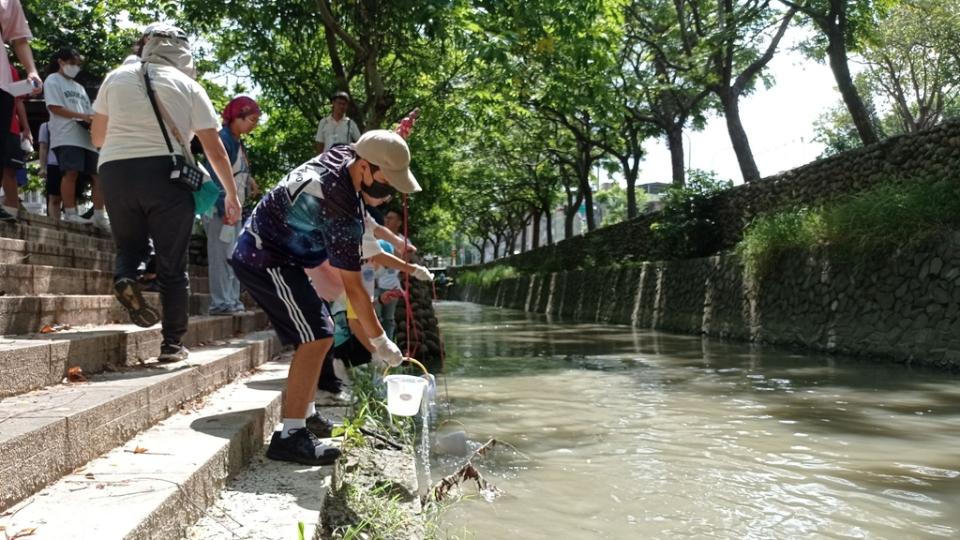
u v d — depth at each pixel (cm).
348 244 324
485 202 4431
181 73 432
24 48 522
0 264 425
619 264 2281
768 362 1061
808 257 1291
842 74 1406
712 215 1841
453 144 1798
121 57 1518
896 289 1079
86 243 727
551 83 1314
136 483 253
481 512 390
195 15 1116
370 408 502
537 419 639
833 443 545
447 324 2209
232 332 667
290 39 1232
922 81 2417
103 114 424
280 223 341
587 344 1423
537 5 1030
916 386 809
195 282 812
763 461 495
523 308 3403
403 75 1426
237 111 645
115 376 376
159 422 353
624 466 484
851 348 1133
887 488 433
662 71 1989
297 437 355
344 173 326
